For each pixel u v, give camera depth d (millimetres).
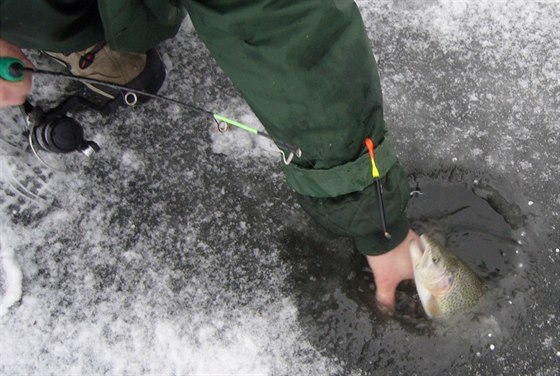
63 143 817
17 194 900
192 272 890
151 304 879
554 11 956
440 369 860
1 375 851
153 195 915
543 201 911
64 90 921
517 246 905
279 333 869
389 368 860
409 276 859
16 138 899
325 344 866
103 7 682
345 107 642
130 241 900
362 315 876
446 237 918
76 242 897
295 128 653
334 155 668
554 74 948
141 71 879
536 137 928
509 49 953
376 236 766
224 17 604
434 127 933
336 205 720
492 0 960
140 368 856
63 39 718
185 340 866
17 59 714
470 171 921
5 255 883
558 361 858
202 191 918
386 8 961
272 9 597
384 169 695
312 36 614
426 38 956
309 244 899
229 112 938
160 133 930
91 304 879
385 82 947
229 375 851
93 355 862
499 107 939
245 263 894
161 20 780
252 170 924
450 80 948
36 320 873
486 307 878
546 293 882
